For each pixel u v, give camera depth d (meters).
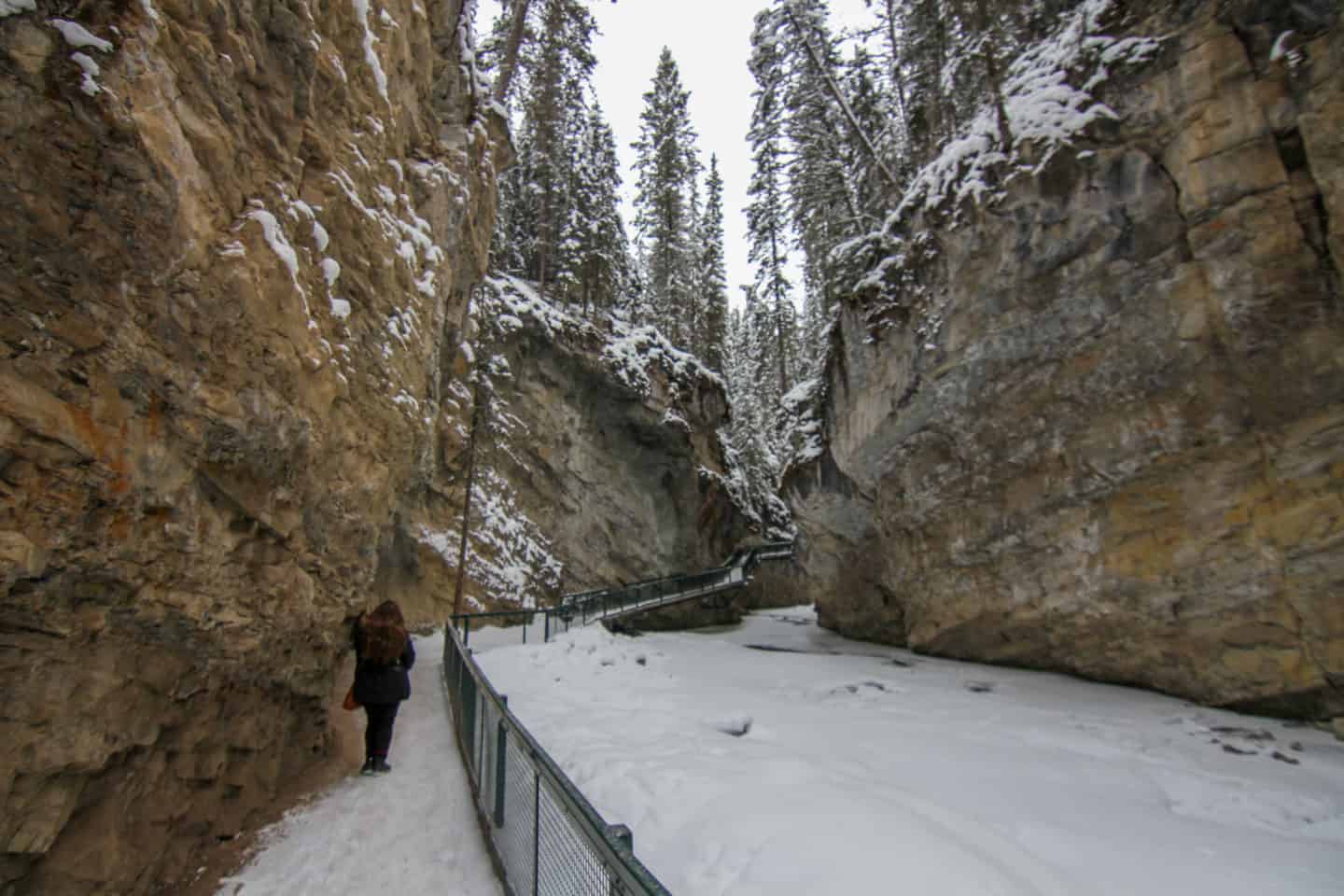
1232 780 7.45
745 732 8.37
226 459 4.18
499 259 35.34
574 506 28.33
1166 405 11.46
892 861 3.74
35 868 2.96
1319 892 4.89
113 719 3.30
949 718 10.36
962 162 15.67
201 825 4.17
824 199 26.94
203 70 3.93
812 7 23.64
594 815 2.39
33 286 2.79
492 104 19.33
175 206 3.46
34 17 2.76
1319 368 9.68
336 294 6.53
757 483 45.25
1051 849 5.38
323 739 6.23
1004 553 14.80
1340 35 9.60
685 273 43.09
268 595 4.84
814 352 40.16
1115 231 12.17
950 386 15.79
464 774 6.18
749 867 3.81
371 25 8.41
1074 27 14.04
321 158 6.33
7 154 2.67
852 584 23.75
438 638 18.50
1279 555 10.05
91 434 3.04
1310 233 9.84
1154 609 11.83
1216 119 10.88
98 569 3.14
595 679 12.00
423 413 10.41
